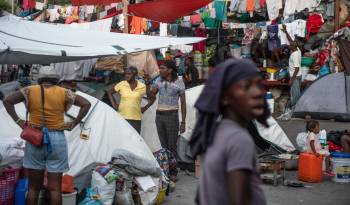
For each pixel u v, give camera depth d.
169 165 7.25
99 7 12.29
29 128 4.73
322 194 6.84
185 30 12.98
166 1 12.27
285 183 7.29
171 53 13.50
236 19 14.05
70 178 5.48
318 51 13.44
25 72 11.77
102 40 8.41
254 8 13.23
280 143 8.77
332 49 12.68
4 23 8.05
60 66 10.48
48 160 4.81
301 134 8.54
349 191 7.02
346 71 11.77
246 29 13.44
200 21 13.26
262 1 13.13
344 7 13.06
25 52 6.59
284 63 13.93
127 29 10.95
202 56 14.09
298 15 12.86
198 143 2.38
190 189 7.05
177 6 12.43
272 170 7.60
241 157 2.19
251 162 2.21
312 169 7.48
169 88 7.34
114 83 10.09
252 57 14.07
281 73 13.76
